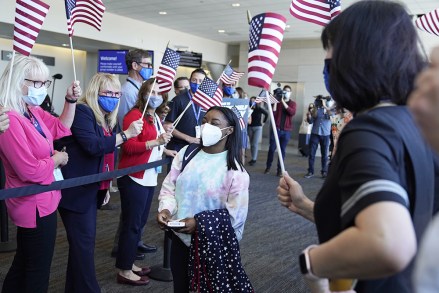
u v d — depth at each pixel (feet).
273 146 25.36
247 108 15.96
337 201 2.68
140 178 8.98
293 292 9.25
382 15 2.71
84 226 7.38
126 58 10.96
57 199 6.79
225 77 12.50
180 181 6.39
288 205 4.14
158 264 10.48
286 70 46.83
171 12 34.19
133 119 9.24
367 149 2.36
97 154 7.42
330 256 2.23
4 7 27.71
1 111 5.41
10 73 6.07
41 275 6.58
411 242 1.99
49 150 6.49
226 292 5.91
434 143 1.82
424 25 7.98
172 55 9.70
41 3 6.29
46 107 20.45
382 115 2.58
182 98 12.42
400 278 2.61
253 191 20.04
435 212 2.91
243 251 11.79
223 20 36.24
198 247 5.90
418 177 2.57
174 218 6.43
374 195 2.14
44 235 6.48
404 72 2.68
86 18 7.82
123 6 32.71
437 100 1.74
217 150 6.39
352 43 2.71
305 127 34.99
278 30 4.03
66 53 41.32
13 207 6.22
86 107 7.50
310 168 24.71
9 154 5.94
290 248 12.14
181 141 12.30
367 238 2.01
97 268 10.12
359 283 2.74
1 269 9.84
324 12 5.53
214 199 6.17
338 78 2.81
